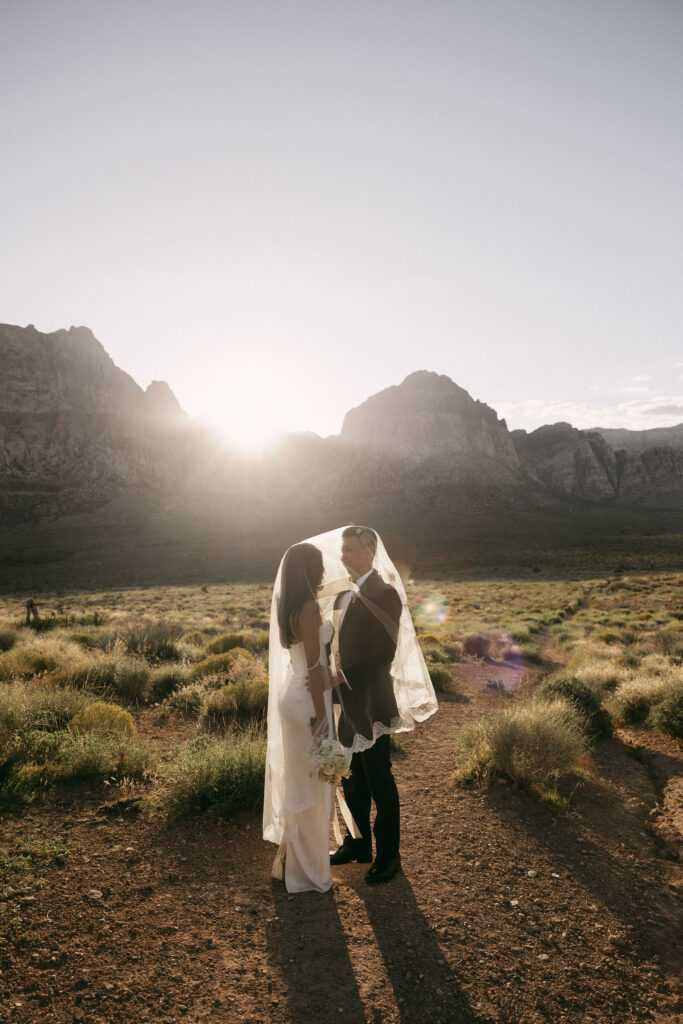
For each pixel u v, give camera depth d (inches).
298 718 135.6
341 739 134.9
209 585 2571.4
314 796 137.6
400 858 155.9
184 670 361.4
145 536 5669.3
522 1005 102.2
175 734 257.0
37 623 756.6
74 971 105.2
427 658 507.5
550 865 155.5
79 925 118.8
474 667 516.7
